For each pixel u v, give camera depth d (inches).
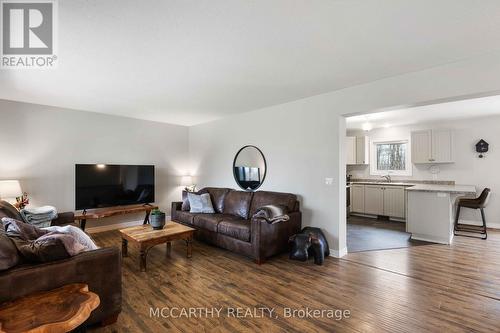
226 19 72.3
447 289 102.0
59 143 173.0
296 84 128.8
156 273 117.4
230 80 122.6
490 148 207.0
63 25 75.0
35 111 163.8
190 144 247.9
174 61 100.7
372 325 78.7
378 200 244.8
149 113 194.4
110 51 91.8
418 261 133.5
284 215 140.6
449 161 219.6
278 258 138.4
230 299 94.5
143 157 216.1
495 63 93.4
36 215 128.6
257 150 183.5
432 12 69.3
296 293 99.1
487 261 133.2
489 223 209.0
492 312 85.7
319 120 147.4
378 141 264.2
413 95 112.2
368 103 126.4
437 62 102.3
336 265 128.1
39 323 50.3
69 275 69.8
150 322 80.1
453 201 189.0
